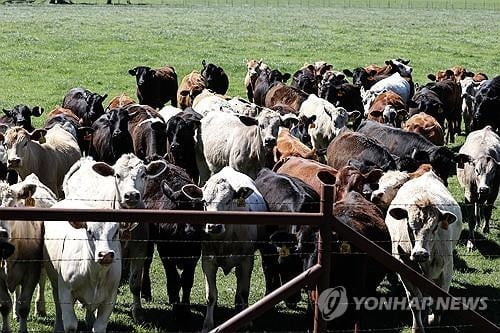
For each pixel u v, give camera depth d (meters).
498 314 12.53
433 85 26.27
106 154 18.58
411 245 10.69
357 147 16.47
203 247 11.87
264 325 12.03
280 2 102.81
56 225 10.38
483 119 24.70
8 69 36.03
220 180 11.70
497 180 16.19
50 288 13.28
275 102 25.00
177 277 12.16
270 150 17.47
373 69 33.03
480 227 17.06
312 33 55.41
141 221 6.97
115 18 66.62
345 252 9.39
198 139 18.50
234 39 49.97
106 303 10.11
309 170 14.34
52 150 16.30
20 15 67.44
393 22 68.19
